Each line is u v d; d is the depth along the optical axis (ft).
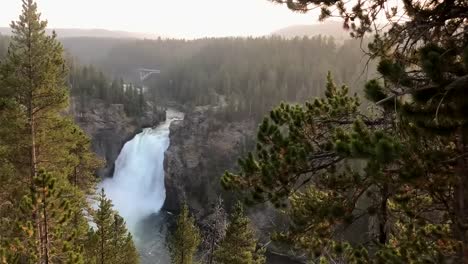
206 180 235.61
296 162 23.68
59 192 43.37
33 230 41.93
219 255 84.02
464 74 15.60
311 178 25.41
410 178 18.07
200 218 213.66
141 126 316.81
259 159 27.40
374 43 22.21
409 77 17.71
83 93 294.87
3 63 60.95
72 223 66.90
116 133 287.69
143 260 159.63
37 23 61.00
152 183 269.44
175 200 241.14
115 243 80.33
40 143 62.23
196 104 349.20
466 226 20.63
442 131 16.72
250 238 85.20
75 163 67.77
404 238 27.27
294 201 28.07
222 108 271.49
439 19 18.31
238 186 26.76
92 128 279.49
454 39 17.79
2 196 61.52
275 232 27.48
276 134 26.40
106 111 292.40
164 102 437.58
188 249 98.37
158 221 220.02
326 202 25.14
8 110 58.29
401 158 17.65
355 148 17.25
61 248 44.73
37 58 61.21
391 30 20.71
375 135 17.26
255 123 258.98
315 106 28.43
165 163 251.39
